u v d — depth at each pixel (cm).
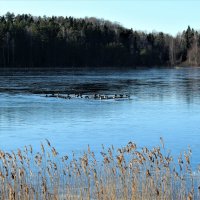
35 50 19962
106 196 1967
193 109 6247
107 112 5922
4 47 19162
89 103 7025
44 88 9706
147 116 5562
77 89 9606
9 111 5922
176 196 2114
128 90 9444
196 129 4606
